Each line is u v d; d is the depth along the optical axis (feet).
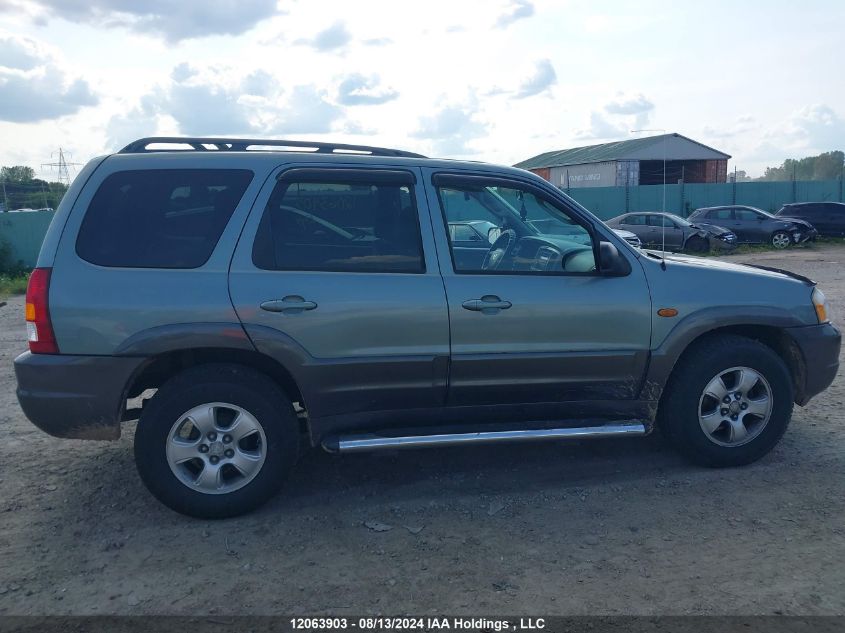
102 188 13.83
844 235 91.30
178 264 13.70
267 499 14.25
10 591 11.69
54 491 15.39
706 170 116.06
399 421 14.84
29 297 13.47
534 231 15.35
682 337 15.35
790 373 16.70
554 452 17.24
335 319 13.97
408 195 14.71
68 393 13.44
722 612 10.93
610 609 11.04
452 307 14.38
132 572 12.25
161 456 13.67
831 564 12.21
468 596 11.43
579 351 14.99
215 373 13.78
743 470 16.07
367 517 14.14
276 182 14.19
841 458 16.63
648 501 14.64
